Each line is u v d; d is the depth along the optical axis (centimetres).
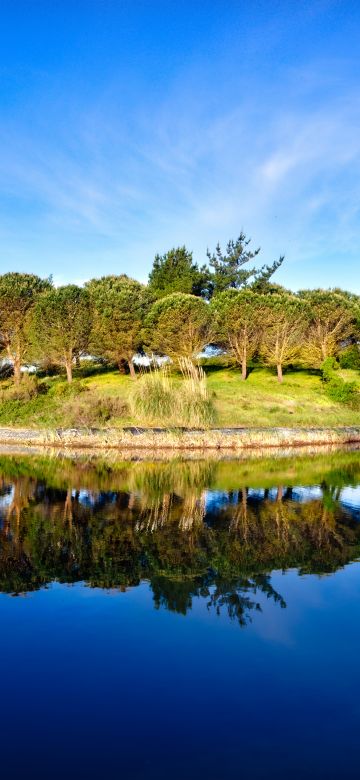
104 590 766
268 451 2442
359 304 4734
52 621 672
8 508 1302
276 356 3878
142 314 3844
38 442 2536
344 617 686
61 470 1916
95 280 5038
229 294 3912
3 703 513
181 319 3656
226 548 969
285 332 3831
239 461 2152
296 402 3322
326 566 874
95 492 1521
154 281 5250
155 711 499
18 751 448
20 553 932
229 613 694
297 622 669
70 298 3647
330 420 3055
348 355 4228
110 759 438
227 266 5406
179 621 671
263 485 1644
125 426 2694
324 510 1297
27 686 538
